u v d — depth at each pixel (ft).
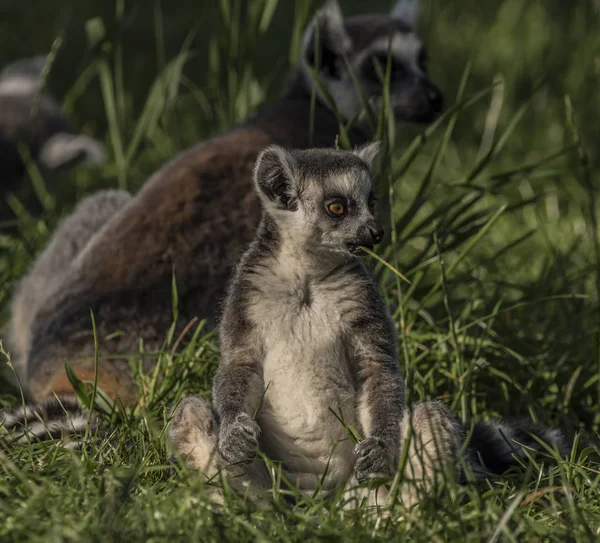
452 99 96.58
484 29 113.50
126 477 30.81
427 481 32.12
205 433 33.58
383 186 47.44
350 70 51.78
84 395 38.83
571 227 67.26
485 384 46.29
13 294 56.29
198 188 47.09
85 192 77.66
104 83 60.75
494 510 29.81
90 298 45.06
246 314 34.68
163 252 45.50
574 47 101.30
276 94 99.91
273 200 35.60
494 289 57.21
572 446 38.60
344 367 34.73
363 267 35.70
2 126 81.41
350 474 35.27
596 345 44.50
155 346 44.14
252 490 31.96
